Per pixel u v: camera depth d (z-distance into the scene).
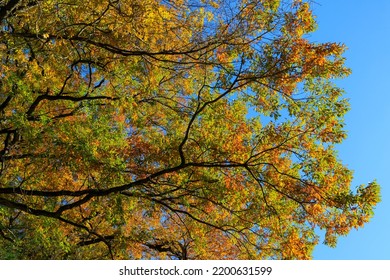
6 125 14.80
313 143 14.96
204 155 14.79
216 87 13.92
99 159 13.27
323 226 14.66
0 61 12.59
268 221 15.30
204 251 16.31
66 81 14.64
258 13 13.53
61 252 15.99
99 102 14.23
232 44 13.62
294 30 13.58
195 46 13.94
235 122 15.45
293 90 14.62
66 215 16.36
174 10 13.66
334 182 14.48
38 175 13.55
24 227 15.36
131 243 15.30
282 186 14.67
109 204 13.51
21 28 13.01
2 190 13.14
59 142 12.41
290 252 14.84
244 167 14.60
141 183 13.62
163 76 16.17
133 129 16.38
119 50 13.78
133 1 12.77
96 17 13.34
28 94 12.62
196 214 16.38
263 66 13.60
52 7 12.27
